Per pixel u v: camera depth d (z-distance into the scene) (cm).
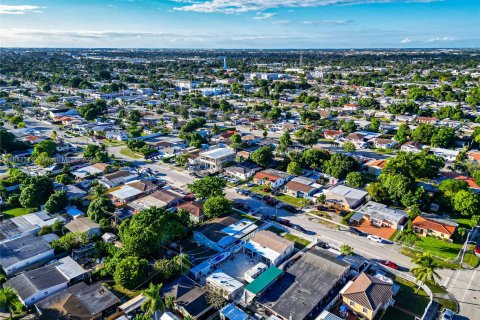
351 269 8006
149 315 6206
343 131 19712
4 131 15912
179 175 13912
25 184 11256
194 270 7881
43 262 8281
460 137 18162
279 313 6569
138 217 8612
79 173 13500
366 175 13550
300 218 10519
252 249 8631
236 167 13825
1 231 9325
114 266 7644
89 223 9556
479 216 9650
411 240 9006
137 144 16662
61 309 6519
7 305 6331
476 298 7225
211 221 10056
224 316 6575
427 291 7381
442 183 11350
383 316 6744
